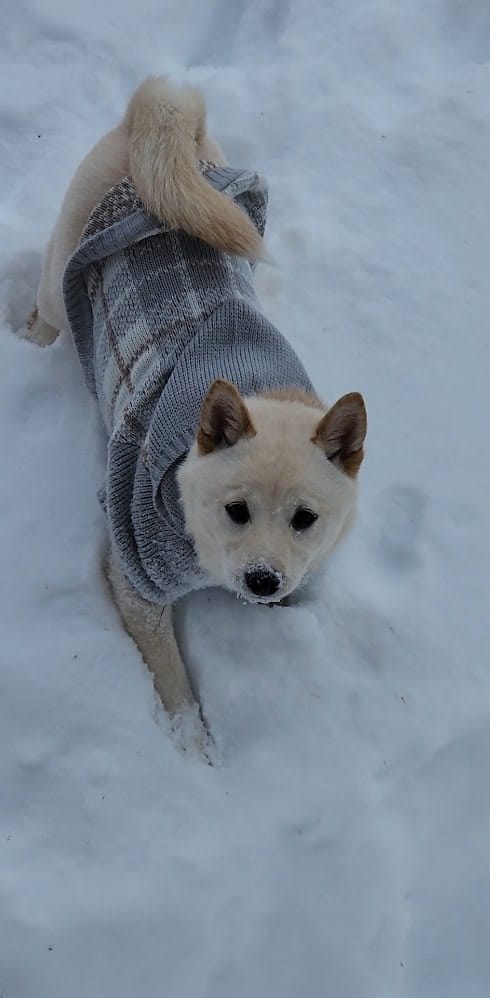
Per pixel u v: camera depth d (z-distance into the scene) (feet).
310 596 3.28
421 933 2.86
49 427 3.48
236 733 3.03
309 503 2.67
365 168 4.48
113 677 3.02
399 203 4.39
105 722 2.95
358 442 2.71
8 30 4.66
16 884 2.70
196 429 2.76
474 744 3.12
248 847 2.83
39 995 2.59
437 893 2.91
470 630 3.33
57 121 4.45
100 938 2.66
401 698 3.14
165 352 2.91
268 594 2.60
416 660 3.22
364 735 3.05
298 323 3.96
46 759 2.88
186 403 2.79
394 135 4.58
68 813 2.82
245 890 2.78
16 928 2.64
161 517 2.82
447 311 4.09
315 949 2.75
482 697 3.19
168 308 2.98
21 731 2.92
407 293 4.12
